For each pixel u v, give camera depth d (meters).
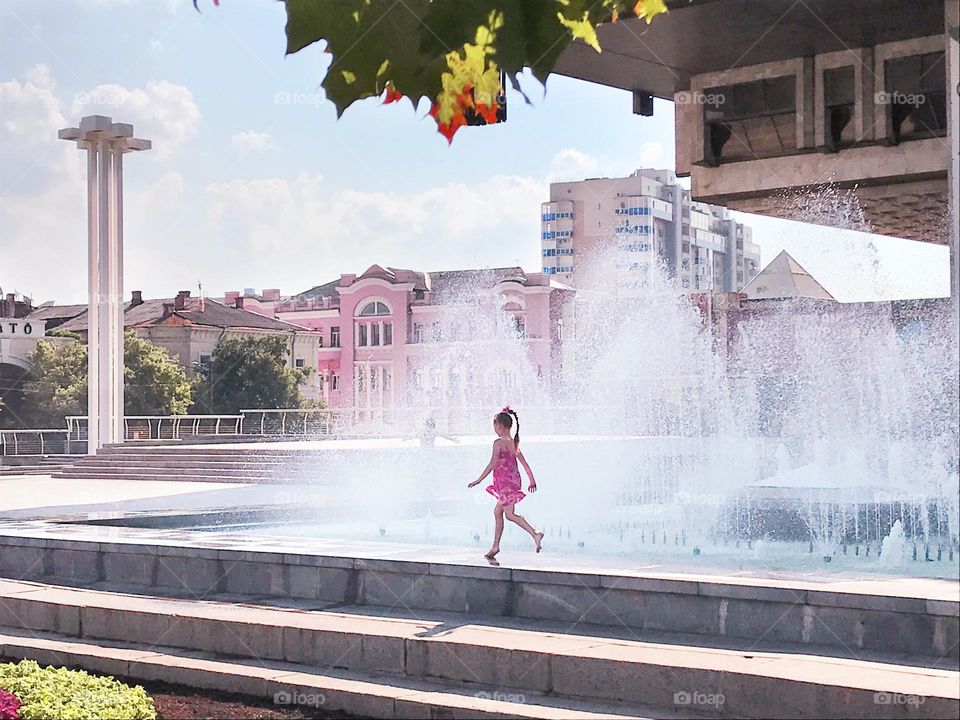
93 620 9.23
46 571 11.46
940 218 27.56
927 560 10.32
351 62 2.54
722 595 7.58
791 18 19.72
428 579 8.96
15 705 6.27
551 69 2.57
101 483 25.19
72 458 31.50
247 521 15.09
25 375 73.75
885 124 21.36
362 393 83.25
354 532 13.61
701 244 110.50
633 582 7.96
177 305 82.00
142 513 14.57
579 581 8.20
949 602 6.73
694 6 19.06
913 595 6.94
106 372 32.84
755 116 22.95
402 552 9.73
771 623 7.39
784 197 23.91
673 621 7.78
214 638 8.45
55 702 6.45
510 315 73.00
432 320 80.12
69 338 77.31
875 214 26.36
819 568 9.59
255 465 25.78
